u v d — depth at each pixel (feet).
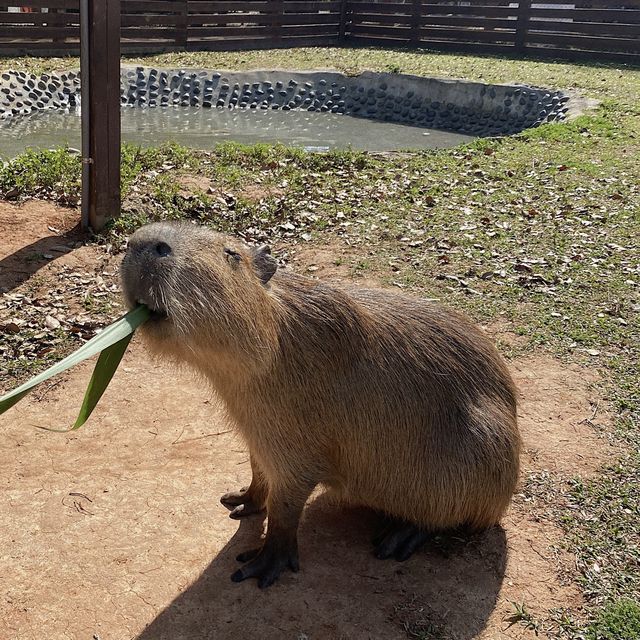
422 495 3.40
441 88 17.54
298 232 7.50
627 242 7.42
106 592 3.22
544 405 4.75
